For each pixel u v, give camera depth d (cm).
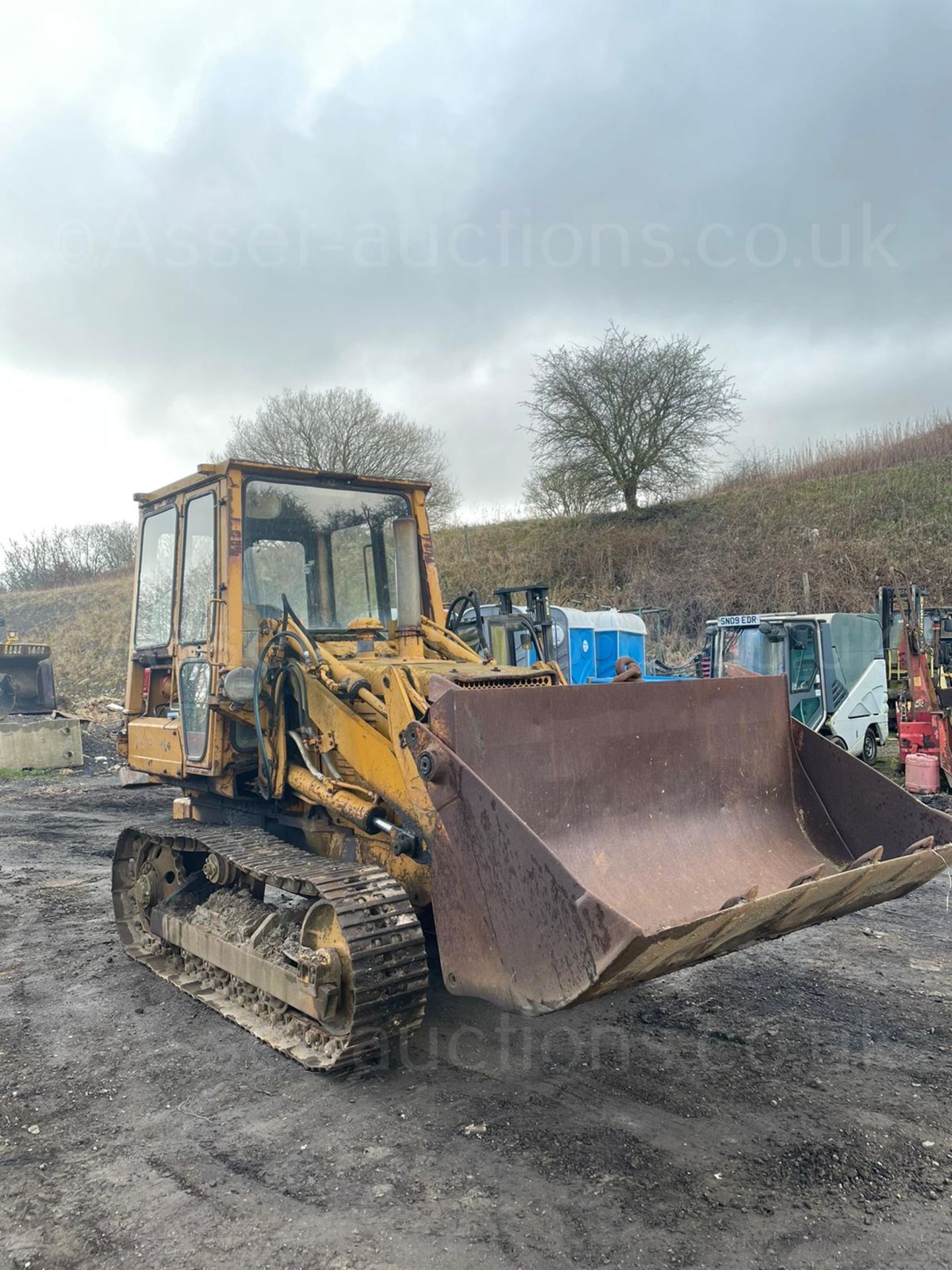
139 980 523
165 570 557
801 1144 331
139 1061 414
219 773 476
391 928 371
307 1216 293
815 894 333
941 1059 402
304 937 400
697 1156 324
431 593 557
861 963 527
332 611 515
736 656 1320
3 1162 331
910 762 1046
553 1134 340
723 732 448
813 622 1303
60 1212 299
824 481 2658
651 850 402
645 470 2733
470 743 355
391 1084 382
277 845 450
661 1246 274
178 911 525
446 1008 462
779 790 468
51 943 601
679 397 2680
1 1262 274
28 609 3262
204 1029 450
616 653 1457
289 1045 404
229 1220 292
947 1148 328
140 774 598
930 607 1669
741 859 429
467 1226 285
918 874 381
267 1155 330
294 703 468
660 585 2395
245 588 482
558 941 295
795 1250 272
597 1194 301
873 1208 293
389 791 401
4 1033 449
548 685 416
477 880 326
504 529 3044
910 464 2623
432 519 3244
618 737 406
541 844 301
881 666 1438
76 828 1027
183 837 487
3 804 1180
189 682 506
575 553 2667
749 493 2719
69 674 2484
